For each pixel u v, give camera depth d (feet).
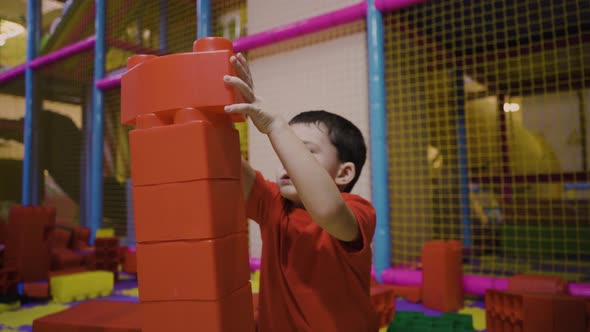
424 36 12.59
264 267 3.81
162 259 2.36
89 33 17.81
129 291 9.78
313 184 2.68
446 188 14.85
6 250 9.57
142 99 2.46
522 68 18.45
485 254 16.21
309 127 3.79
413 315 5.33
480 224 17.85
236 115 2.54
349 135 3.89
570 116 20.94
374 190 9.59
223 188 2.44
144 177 2.40
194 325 2.31
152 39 16.06
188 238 2.32
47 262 9.68
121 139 16.40
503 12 13.74
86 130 18.17
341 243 3.30
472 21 13.28
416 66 12.66
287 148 2.65
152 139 2.38
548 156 21.42
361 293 3.48
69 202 18.53
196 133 2.30
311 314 3.42
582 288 7.48
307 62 11.60
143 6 16.19
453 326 4.87
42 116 18.88
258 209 3.97
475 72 16.51
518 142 21.99
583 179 18.56
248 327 2.67
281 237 3.73
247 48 11.98
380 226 9.48
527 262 13.88
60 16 18.47
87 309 4.99
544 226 16.80
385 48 10.93
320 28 10.77
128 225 15.37
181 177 2.33
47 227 9.76
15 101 20.92
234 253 2.55
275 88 12.12
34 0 18.97
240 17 12.94
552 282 7.49
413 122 12.51
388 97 10.98
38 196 18.44
